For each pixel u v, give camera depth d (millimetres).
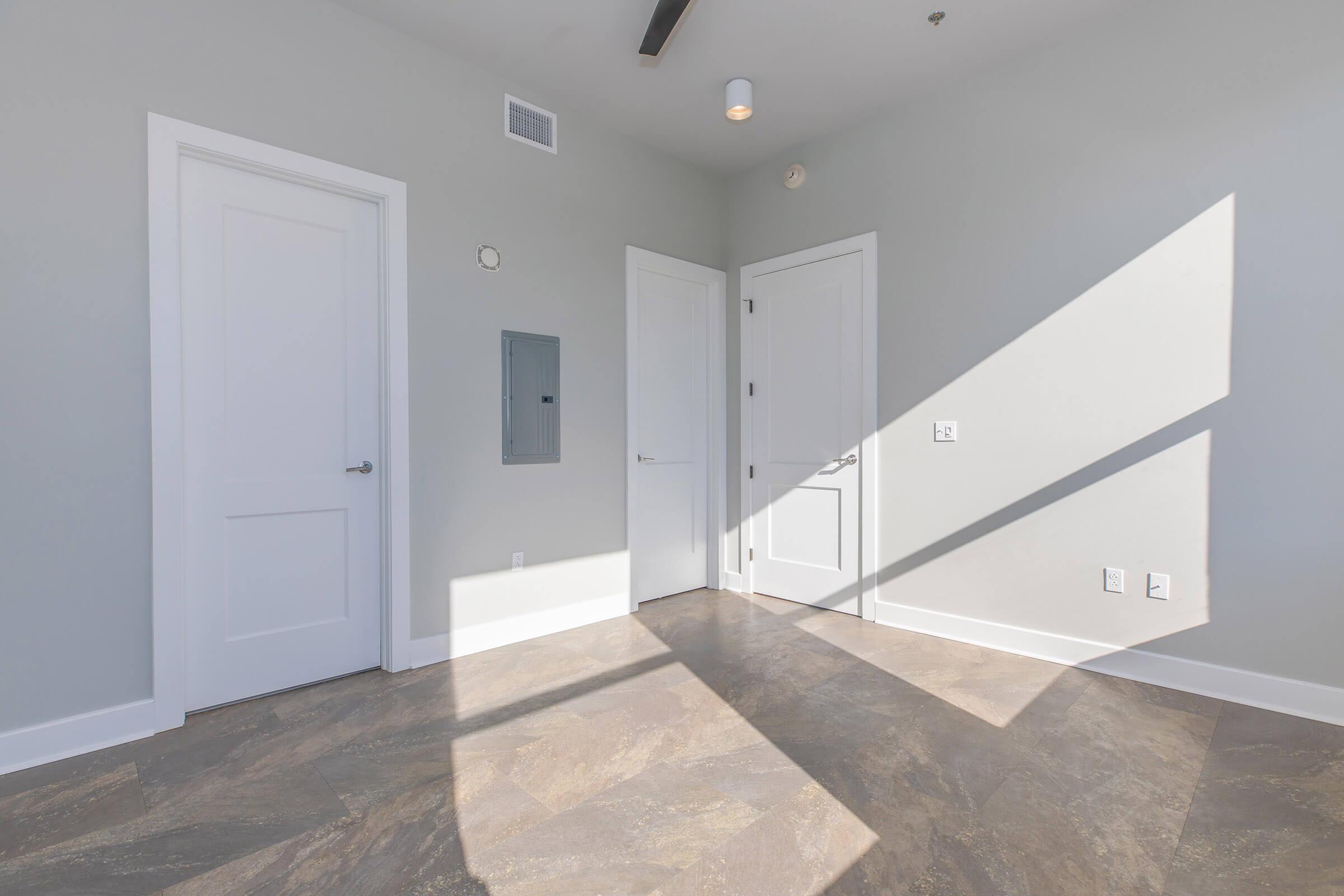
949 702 2432
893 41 2812
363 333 2723
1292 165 2291
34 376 1957
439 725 2246
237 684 2424
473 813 1723
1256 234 2361
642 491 3846
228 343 2391
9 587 1932
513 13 2611
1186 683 2516
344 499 2680
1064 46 2793
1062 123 2807
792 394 3867
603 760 2000
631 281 3635
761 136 3666
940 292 3201
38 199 1952
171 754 2031
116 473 2096
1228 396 2426
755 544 4098
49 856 1539
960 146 3127
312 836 1622
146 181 2129
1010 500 2979
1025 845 1585
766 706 2404
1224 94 2420
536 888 1438
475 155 2977
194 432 2318
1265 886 1434
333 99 2547
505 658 2918
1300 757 1998
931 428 3238
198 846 1580
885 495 3422
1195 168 2486
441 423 2863
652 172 3775
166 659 2188
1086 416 2758
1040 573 2891
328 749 2070
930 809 1738
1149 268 2596
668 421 3984
